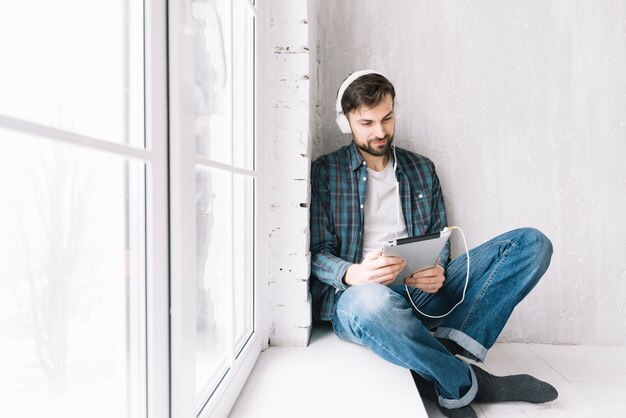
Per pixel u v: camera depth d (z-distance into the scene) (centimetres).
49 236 48
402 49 184
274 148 140
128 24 62
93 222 55
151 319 63
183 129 69
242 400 101
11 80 42
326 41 185
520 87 183
